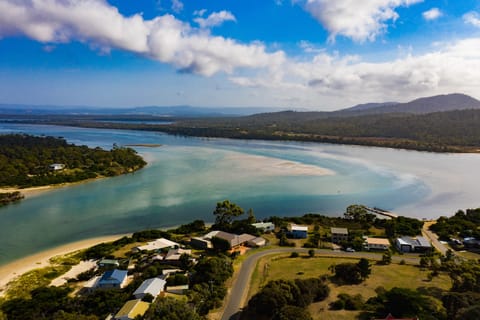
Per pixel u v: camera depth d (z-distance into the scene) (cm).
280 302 3634
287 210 8956
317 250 6044
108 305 3869
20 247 6150
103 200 9425
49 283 4712
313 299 4016
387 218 8375
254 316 3741
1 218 7825
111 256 5584
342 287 4462
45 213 8231
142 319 3444
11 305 3953
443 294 4216
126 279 4725
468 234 6706
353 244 6141
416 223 7412
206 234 6625
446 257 5334
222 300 4094
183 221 7819
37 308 3853
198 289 4138
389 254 5531
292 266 5250
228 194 10188
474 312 3180
